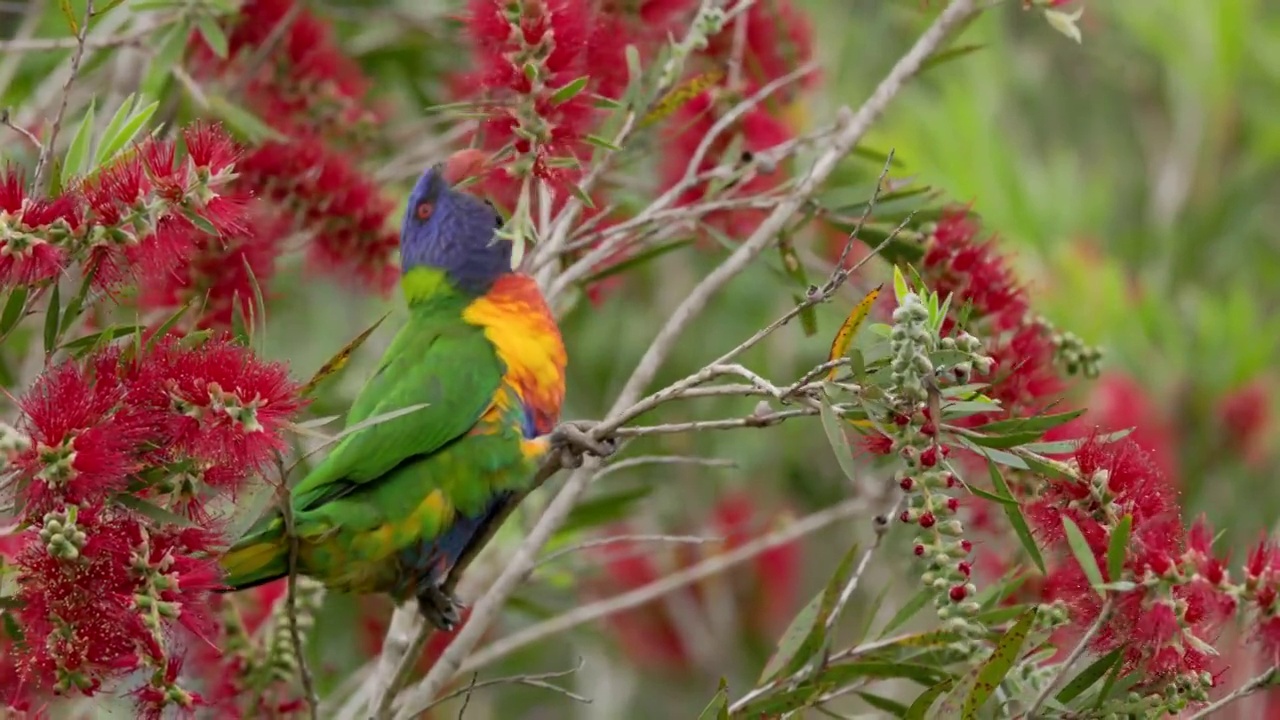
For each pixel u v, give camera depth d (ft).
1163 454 35.06
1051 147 44.96
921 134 39.04
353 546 20.51
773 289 38.01
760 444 39.50
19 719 16.58
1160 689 17.35
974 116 39.06
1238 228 41.68
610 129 24.03
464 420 21.04
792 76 25.45
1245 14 42.06
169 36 25.45
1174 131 44.37
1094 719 17.52
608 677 37.37
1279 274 43.32
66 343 18.40
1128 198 44.62
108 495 16.16
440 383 21.12
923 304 16.65
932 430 16.31
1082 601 17.49
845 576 21.91
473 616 22.07
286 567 20.39
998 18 41.88
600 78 23.85
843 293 29.22
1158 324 38.42
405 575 21.13
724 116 25.71
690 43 23.63
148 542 16.12
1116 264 39.29
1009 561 22.95
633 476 38.50
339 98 28.86
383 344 36.35
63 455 15.61
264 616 26.07
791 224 26.58
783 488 40.37
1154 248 41.83
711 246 28.27
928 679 20.81
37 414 15.92
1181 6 42.50
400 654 22.98
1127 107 45.57
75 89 29.17
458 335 21.94
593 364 39.91
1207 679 17.01
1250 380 38.06
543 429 22.26
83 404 16.01
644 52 26.27
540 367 22.22
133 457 16.60
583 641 36.11
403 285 23.45
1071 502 17.35
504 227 19.56
